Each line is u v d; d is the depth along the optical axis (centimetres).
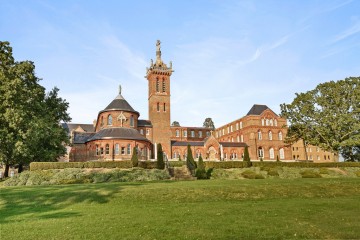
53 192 2630
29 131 4153
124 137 6750
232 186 2830
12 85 4078
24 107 4259
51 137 4853
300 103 7638
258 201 2416
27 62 4556
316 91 7369
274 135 9400
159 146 5375
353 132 6844
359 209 2045
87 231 1516
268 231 1498
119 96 7875
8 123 4125
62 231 1520
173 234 1456
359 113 6806
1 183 4372
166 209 2078
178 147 8819
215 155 8956
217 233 1468
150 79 8981
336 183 3127
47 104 5266
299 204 2214
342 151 7775
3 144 4162
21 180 4322
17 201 2400
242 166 6053
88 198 2428
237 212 1942
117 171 4756
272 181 3328
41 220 1788
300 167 6384
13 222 1756
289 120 7800
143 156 6912
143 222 1689
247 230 1516
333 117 6888
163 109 8675
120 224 1645
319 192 2789
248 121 9362
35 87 4641
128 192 2567
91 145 6838
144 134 8362
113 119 7419
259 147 9212
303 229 1535
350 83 6938
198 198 2488
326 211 1969
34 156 4841
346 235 1437
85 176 4447
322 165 6469
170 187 2750
